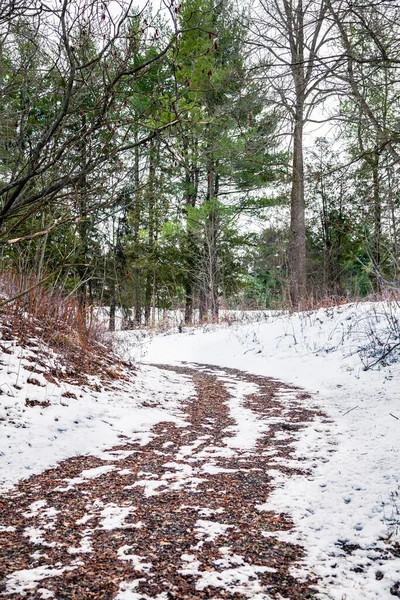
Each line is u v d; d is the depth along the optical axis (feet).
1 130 8.82
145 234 67.10
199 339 47.78
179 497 11.66
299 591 7.73
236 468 13.79
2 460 13.37
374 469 12.76
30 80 8.85
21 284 24.61
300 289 49.42
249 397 24.23
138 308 73.00
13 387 17.40
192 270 69.72
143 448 15.64
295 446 15.74
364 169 19.86
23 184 7.91
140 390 23.22
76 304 27.94
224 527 10.05
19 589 7.57
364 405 20.02
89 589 7.63
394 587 7.79
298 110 22.27
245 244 72.90
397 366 24.50
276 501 11.43
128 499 11.49
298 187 49.34
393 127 19.15
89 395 19.75
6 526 9.94
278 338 38.78
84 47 8.41
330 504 11.07
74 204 8.38
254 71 19.24
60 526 9.97
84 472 13.32
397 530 9.60
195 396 24.40
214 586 7.82
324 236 69.67
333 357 30.22
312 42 22.81
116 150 8.20
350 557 8.84
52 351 22.07
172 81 9.05
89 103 9.43
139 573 8.16
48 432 15.61
